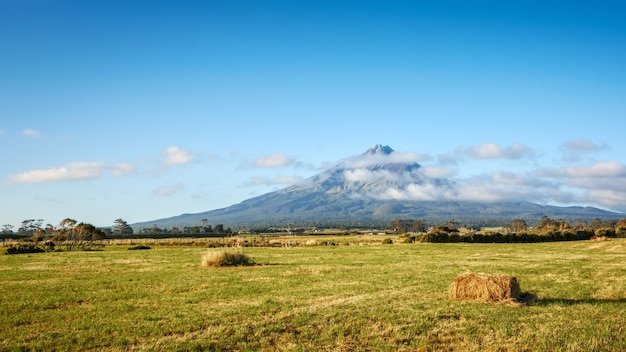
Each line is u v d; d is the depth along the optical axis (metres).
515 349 14.24
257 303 21.14
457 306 20.22
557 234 88.12
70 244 83.62
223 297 23.36
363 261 44.66
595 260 42.88
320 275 32.56
